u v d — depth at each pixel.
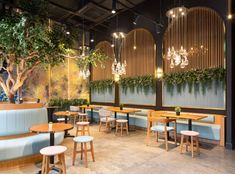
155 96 7.09
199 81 5.73
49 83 9.02
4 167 3.52
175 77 6.25
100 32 9.61
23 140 3.76
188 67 6.10
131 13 7.96
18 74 4.44
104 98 9.43
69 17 7.96
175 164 3.73
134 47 7.85
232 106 4.89
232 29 5.02
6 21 3.66
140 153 4.38
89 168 3.54
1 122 3.75
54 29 4.43
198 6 5.88
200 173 3.33
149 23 7.31
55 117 8.44
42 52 4.12
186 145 4.60
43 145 3.95
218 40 5.44
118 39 8.62
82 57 5.01
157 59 7.05
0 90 6.92
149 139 5.62
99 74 9.72
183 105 6.23
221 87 5.39
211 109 5.59
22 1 4.00
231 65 4.95
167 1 6.73
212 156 4.19
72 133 6.39
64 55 4.66
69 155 4.22
